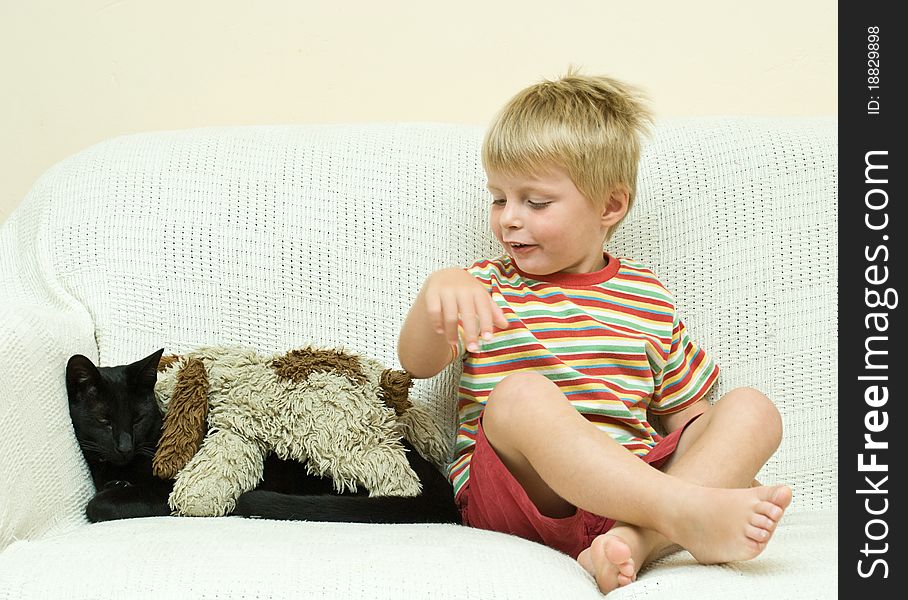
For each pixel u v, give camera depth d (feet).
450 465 4.74
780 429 3.74
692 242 5.01
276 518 3.95
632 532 3.40
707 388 4.74
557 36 6.08
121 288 4.96
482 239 5.07
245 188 5.12
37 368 4.07
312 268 5.02
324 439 4.09
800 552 3.47
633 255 5.01
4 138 6.28
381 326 4.99
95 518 4.06
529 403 3.64
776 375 4.86
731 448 3.59
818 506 4.72
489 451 3.81
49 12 6.21
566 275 4.68
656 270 5.00
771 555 3.43
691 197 5.04
